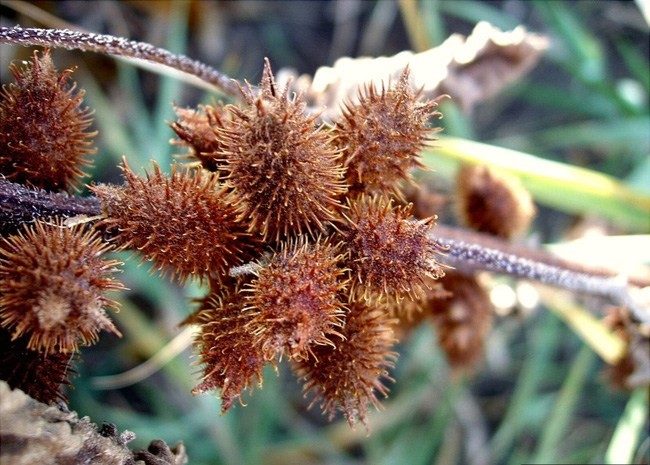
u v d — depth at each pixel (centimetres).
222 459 21
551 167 16
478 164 15
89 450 9
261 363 9
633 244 16
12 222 10
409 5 20
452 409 22
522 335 24
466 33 26
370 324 10
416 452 22
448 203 16
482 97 16
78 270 8
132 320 21
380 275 9
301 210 9
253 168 9
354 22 25
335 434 22
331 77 15
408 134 10
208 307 10
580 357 20
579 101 23
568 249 16
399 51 25
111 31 23
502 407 23
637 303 14
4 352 9
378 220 9
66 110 10
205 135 10
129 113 23
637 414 18
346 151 10
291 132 9
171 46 22
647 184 20
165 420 22
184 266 10
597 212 17
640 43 25
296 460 22
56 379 9
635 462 20
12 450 8
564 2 26
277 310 9
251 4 25
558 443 22
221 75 12
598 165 25
